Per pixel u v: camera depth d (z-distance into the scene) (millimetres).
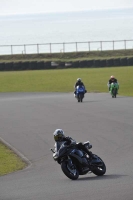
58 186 32312
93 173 36938
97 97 104562
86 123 66562
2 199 29188
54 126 65812
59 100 100250
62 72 169625
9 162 46750
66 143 34562
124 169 38125
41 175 38562
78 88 95125
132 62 179125
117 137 55156
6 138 59688
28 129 64875
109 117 71125
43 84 139625
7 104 97250
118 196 27438
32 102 98562
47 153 49656
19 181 36219
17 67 186125
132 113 74375
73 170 34594
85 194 28734
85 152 35344
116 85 101500
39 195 29562
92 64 182000
